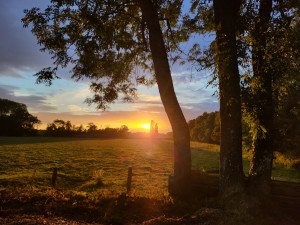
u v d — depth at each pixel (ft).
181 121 31.60
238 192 25.93
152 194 31.53
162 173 59.88
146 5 31.76
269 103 28.50
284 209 25.14
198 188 30.09
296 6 28.60
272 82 29.04
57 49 31.53
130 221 21.63
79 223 19.71
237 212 23.15
